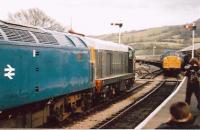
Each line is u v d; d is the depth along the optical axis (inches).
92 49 794.2
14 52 471.5
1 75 444.5
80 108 763.4
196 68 668.1
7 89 456.4
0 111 445.1
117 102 984.3
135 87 1357.0
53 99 613.9
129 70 1259.2
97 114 781.3
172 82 1604.3
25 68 498.0
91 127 634.8
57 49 599.8
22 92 491.5
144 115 770.8
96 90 840.9
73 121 691.4
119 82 1093.1
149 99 1032.8
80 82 713.6
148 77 1877.5
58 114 636.7
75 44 697.0
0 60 442.6
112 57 1022.4
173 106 228.2
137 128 531.8
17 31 499.5
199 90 669.3
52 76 581.6
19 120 509.4
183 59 2135.8
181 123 225.6
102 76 915.4
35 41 530.6
